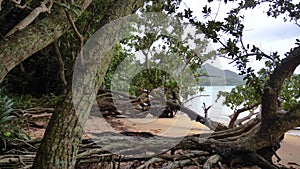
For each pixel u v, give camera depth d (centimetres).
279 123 251
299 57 241
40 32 198
